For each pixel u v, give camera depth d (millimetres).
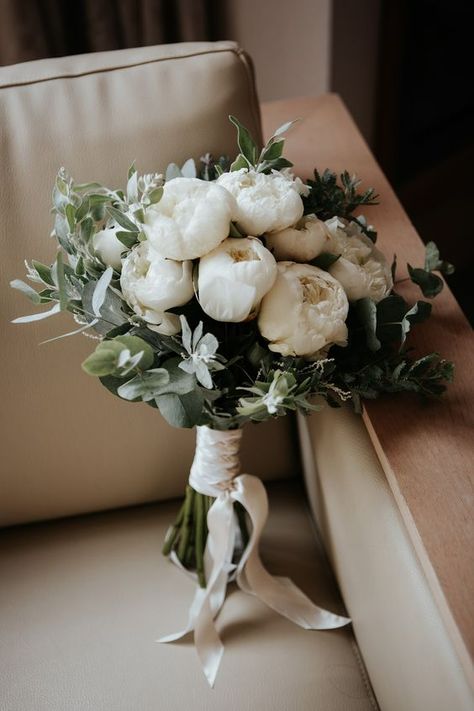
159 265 768
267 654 1018
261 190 783
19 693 980
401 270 1053
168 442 1107
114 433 1082
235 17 1649
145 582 1089
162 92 998
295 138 1268
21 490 1104
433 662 823
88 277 834
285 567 1120
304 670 1002
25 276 991
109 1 1447
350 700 984
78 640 1028
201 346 762
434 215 2256
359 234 902
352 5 1720
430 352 956
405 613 873
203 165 1002
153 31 1481
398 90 1993
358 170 1201
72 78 999
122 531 1146
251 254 758
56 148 979
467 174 2270
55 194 833
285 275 779
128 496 1148
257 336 838
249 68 1026
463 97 2162
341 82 1845
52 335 1006
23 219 981
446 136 2205
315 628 1042
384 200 1152
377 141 2096
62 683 989
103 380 822
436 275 1025
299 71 1774
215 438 976
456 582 765
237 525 1084
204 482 1021
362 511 955
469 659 719
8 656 1013
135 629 1040
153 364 828
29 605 1062
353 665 1019
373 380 875
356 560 1000
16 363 1015
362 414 918
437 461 856
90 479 1116
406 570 866
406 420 895
